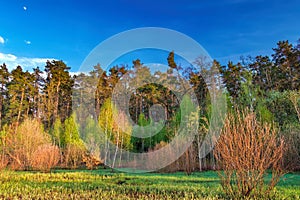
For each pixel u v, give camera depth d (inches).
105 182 345.7
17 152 586.6
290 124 532.7
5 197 238.1
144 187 286.7
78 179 382.0
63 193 259.3
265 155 194.1
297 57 852.6
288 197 206.7
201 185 293.7
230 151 200.8
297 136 456.1
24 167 576.7
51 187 295.6
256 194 196.4
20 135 600.1
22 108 968.9
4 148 590.6
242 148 196.4
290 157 408.2
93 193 254.2
